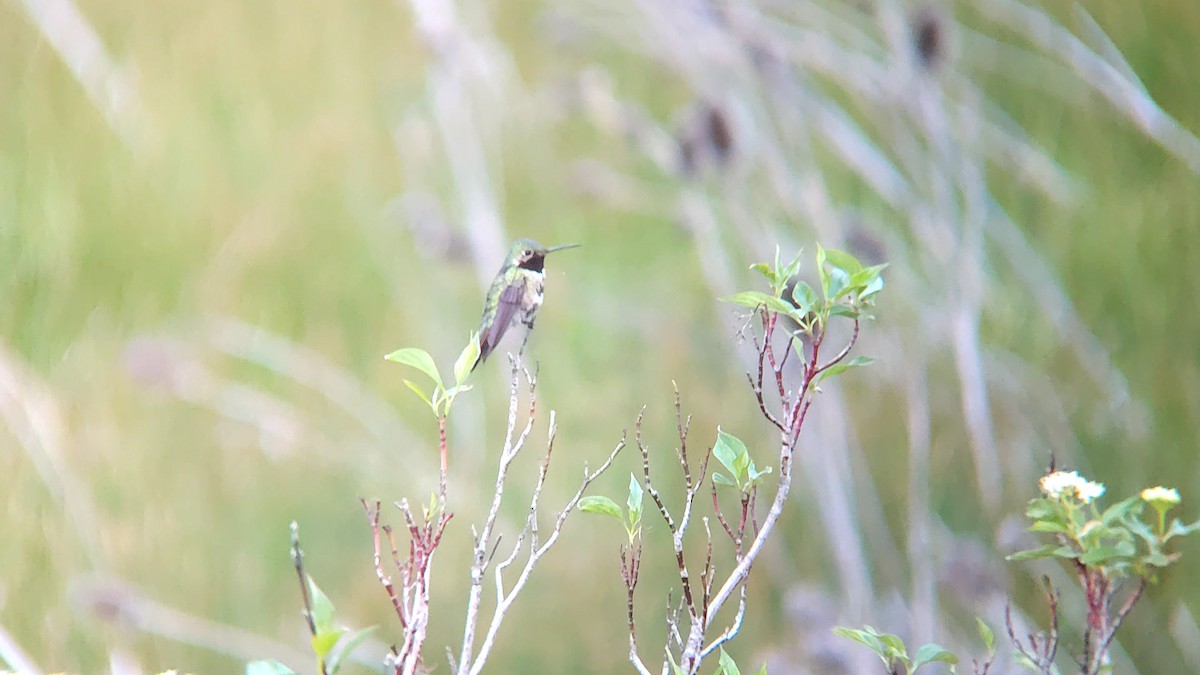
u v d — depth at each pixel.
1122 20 12.62
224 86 13.65
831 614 8.46
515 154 13.23
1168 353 10.27
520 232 12.70
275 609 10.09
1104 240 11.27
